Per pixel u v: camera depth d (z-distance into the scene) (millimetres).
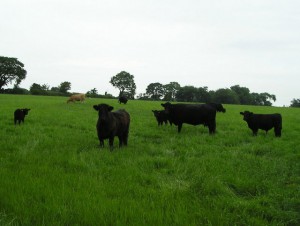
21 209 5156
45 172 7352
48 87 129875
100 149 10664
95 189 6355
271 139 15062
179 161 9352
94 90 124062
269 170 8641
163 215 5309
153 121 21531
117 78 141375
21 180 6543
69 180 6797
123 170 8000
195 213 5488
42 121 18859
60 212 5113
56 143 11336
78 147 10758
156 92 164000
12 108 27594
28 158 8664
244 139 14703
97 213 5172
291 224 5633
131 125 18391
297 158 10562
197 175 7664
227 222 5324
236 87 147375
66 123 18094
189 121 16312
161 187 6895
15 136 12406
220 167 8688
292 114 35594
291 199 6508
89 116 22922
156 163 9055
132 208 5500
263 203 6312
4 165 7844
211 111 16266
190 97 135000
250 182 7367
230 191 6895
